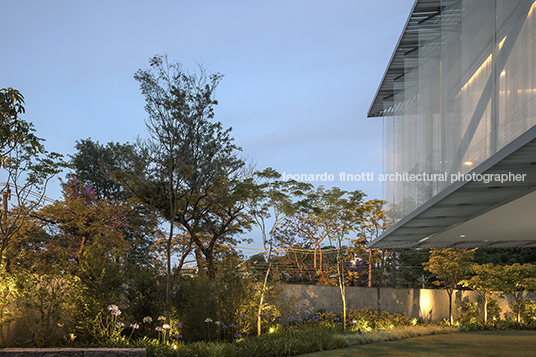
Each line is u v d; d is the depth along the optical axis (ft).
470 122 26.16
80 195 77.71
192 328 50.34
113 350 34.68
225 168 66.18
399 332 63.16
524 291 86.43
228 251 81.15
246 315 54.03
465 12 27.48
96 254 46.32
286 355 43.14
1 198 49.39
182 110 50.85
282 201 58.34
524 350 49.49
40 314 43.16
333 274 94.22
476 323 81.66
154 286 50.26
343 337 54.13
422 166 36.58
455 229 45.39
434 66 34.45
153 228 82.17
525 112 19.44
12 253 43.04
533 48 18.88
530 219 39.27
